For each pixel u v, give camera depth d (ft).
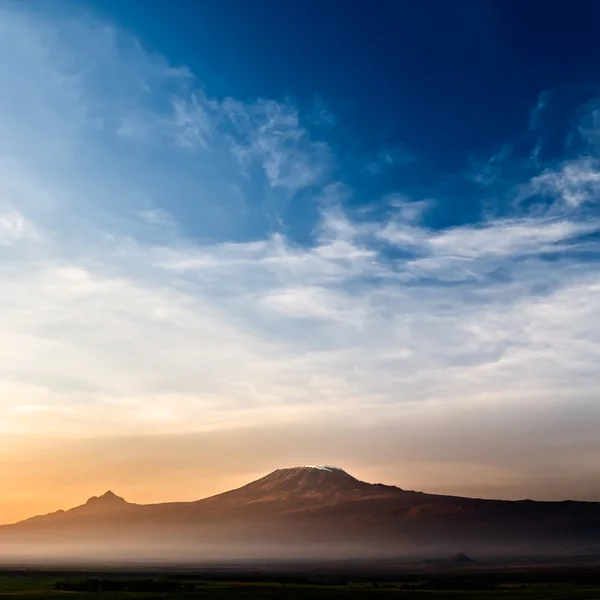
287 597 559.38
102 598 520.83
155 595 554.46
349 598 555.28
